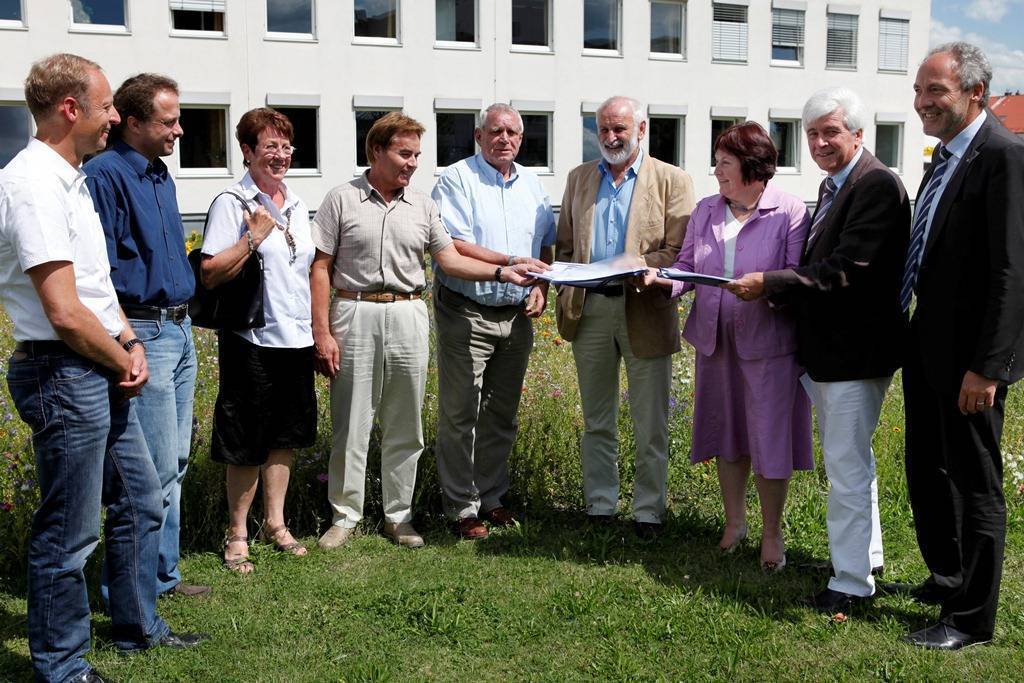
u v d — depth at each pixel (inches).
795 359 179.3
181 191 807.7
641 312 196.2
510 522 211.0
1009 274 138.9
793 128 1098.1
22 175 124.0
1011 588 174.4
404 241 189.3
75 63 126.9
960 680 142.6
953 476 151.2
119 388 136.1
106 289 134.7
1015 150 139.9
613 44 989.8
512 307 204.5
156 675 143.4
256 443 181.2
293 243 181.3
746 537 196.9
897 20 1135.0
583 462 212.2
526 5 944.9
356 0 872.3
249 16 822.5
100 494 134.4
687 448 244.5
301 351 185.0
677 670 146.7
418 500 214.8
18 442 196.5
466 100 917.2
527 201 208.7
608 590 172.4
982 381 142.2
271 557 186.9
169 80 154.5
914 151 1171.9
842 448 163.5
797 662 149.2
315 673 145.0
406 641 154.9
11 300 128.9
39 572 132.3
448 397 204.7
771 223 179.8
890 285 161.0
